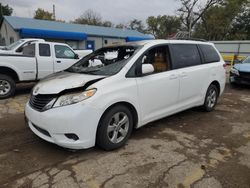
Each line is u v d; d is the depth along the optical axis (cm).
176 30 5159
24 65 764
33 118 361
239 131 481
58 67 850
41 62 803
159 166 338
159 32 5812
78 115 331
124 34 3153
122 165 338
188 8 3909
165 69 464
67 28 2717
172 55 482
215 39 4372
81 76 389
